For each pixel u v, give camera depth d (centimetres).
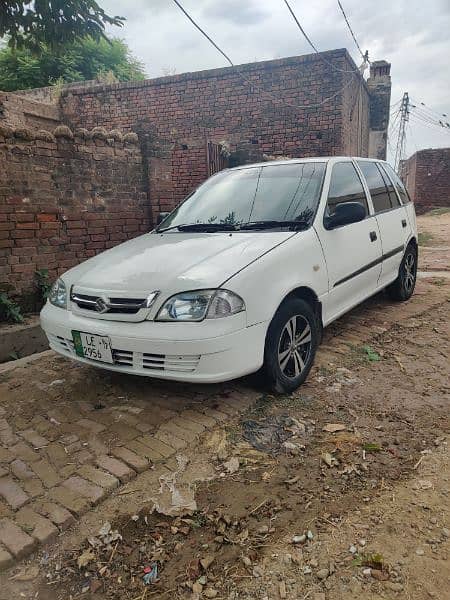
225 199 422
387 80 1498
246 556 207
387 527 219
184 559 207
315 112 1037
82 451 282
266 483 254
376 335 471
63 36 512
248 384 354
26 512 234
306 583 192
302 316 349
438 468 260
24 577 201
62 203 541
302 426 306
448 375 379
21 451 286
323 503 237
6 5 476
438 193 2811
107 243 596
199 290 289
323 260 372
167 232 404
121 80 1842
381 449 280
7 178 489
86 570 204
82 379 382
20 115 995
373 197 493
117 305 304
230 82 1096
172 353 285
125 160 607
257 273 306
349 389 358
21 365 419
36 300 526
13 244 502
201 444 288
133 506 239
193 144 1138
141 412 324
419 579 190
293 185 409
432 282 730
